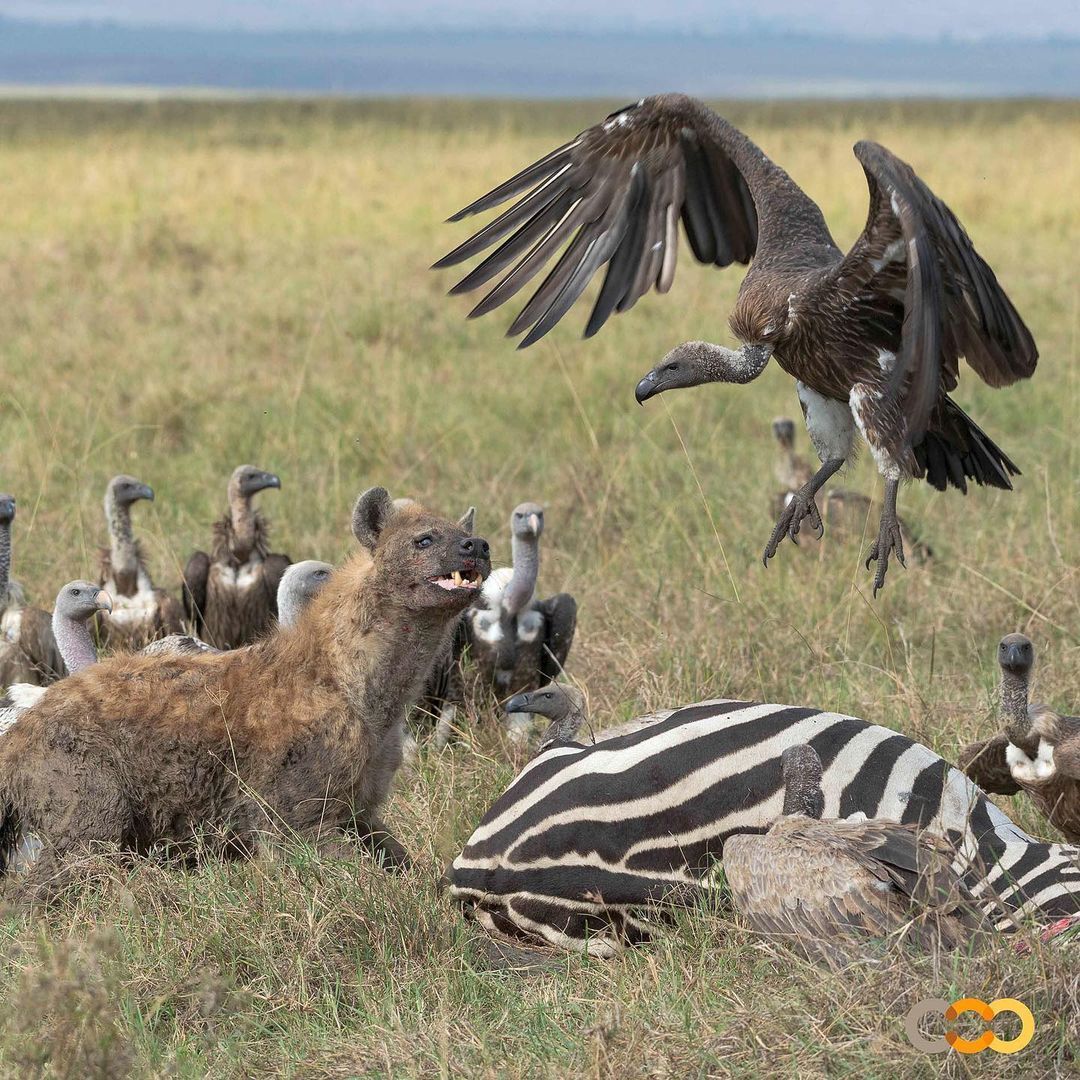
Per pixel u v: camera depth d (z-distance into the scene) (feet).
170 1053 23.54
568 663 41.63
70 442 60.08
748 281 26.99
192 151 177.99
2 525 40.83
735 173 29.35
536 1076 22.08
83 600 37.19
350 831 30.42
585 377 70.79
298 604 36.81
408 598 29.60
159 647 35.78
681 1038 22.04
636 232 29.01
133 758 29.91
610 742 27.35
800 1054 21.15
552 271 28.50
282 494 54.65
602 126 28.66
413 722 38.55
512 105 352.90
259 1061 23.66
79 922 27.68
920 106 315.99
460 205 133.08
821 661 38.93
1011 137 185.88
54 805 29.50
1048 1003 21.77
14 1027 22.58
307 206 130.93
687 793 26.08
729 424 66.23
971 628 42.01
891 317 25.49
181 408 64.95
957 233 23.81
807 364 26.35
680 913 25.91
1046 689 36.73
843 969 22.06
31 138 200.44
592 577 46.78
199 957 26.12
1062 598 42.98
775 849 23.38
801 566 47.29
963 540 48.88
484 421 65.00
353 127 225.76
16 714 34.19
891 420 25.41
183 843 30.58
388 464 58.08
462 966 26.14
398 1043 23.20
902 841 23.35
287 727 30.07
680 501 52.80
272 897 27.37
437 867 29.55
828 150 161.17
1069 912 24.23
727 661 38.70
